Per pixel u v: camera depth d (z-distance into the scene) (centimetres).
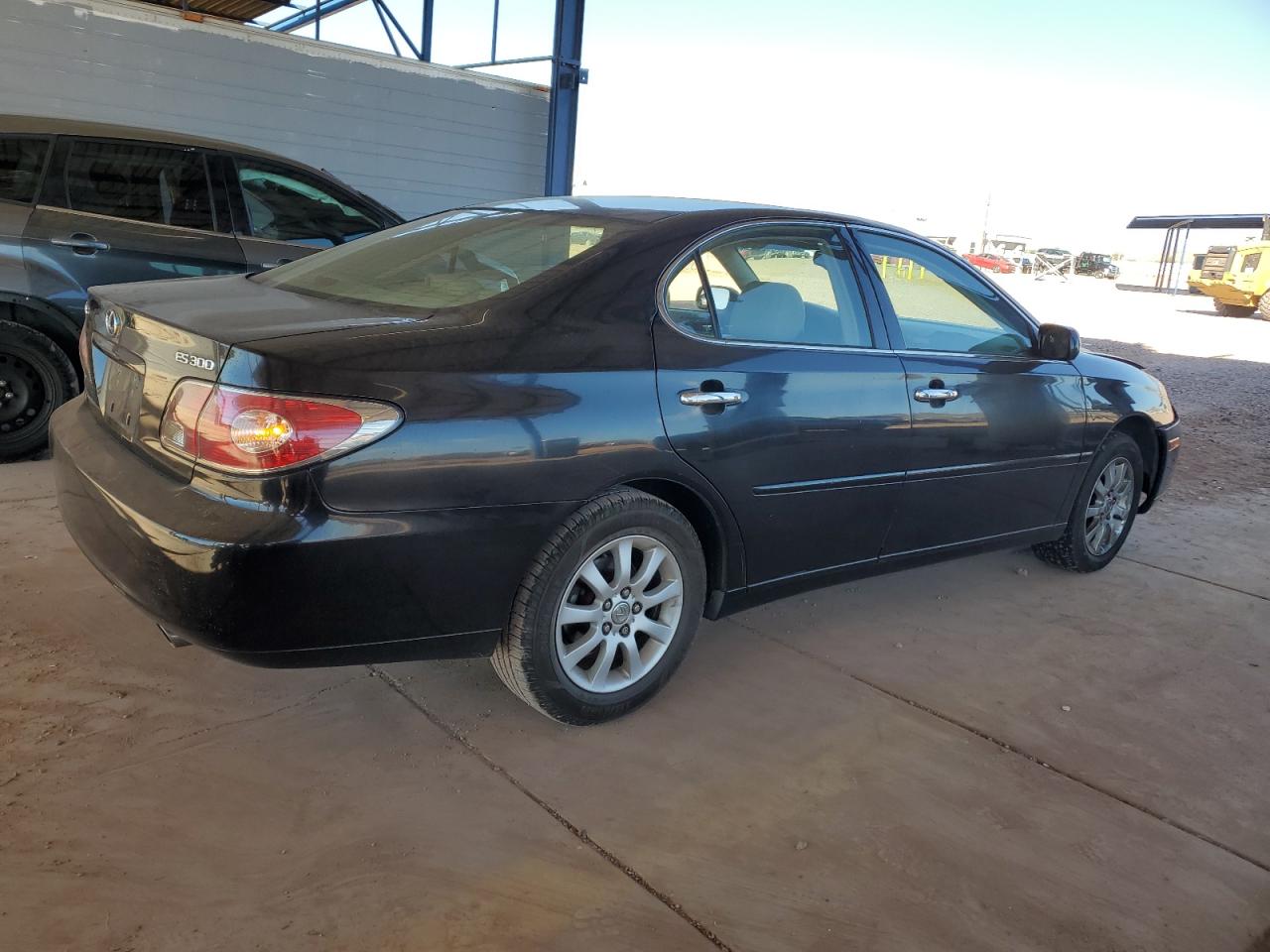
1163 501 627
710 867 234
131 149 517
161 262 516
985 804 270
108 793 241
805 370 315
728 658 347
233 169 550
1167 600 443
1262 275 2462
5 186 482
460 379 242
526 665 267
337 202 593
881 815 260
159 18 792
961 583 447
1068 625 405
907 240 373
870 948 212
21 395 493
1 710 273
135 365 258
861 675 343
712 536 306
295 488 222
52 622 326
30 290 478
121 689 290
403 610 241
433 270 294
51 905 203
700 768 276
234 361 224
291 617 227
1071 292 3284
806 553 330
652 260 289
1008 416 387
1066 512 436
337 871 222
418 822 241
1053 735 311
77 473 261
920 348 363
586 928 211
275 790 249
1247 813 276
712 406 288
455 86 957
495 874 225
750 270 316
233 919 204
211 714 283
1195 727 324
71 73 765
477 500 244
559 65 977
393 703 297
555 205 333
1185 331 1975
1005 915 226
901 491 351
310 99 878
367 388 228
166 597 227
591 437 262
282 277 317
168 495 232
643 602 290
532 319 262
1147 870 246
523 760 272
